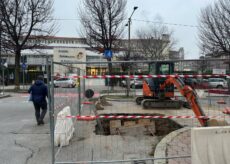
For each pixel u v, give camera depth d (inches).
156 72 507.8
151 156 250.7
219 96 378.3
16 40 1190.3
